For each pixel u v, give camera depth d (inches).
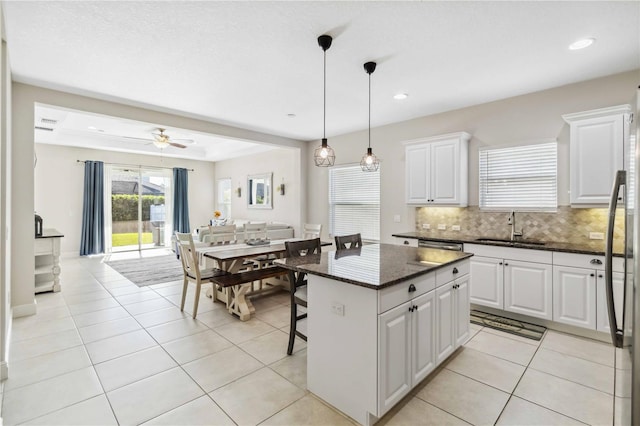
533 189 143.7
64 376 91.7
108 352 106.3
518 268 128.6
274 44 103.4
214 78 130.2
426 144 168.7
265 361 100.7
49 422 72.7
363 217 218.8
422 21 90.5
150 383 88.4
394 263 91.4
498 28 93.7
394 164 199.3
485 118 160.1
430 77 129.4
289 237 261.9
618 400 80.7
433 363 88.0
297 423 72.9
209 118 189.0
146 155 336.2
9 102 109.7
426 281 84.7
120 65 118.2
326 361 80.0
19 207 136.6
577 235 134.2
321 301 81.2
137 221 331.0
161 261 270.7
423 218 185.0
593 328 112.2
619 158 114.3
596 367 96.4
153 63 116.6
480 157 158.7
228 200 372.8
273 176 308.2
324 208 246.1
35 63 116.5
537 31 95.2
